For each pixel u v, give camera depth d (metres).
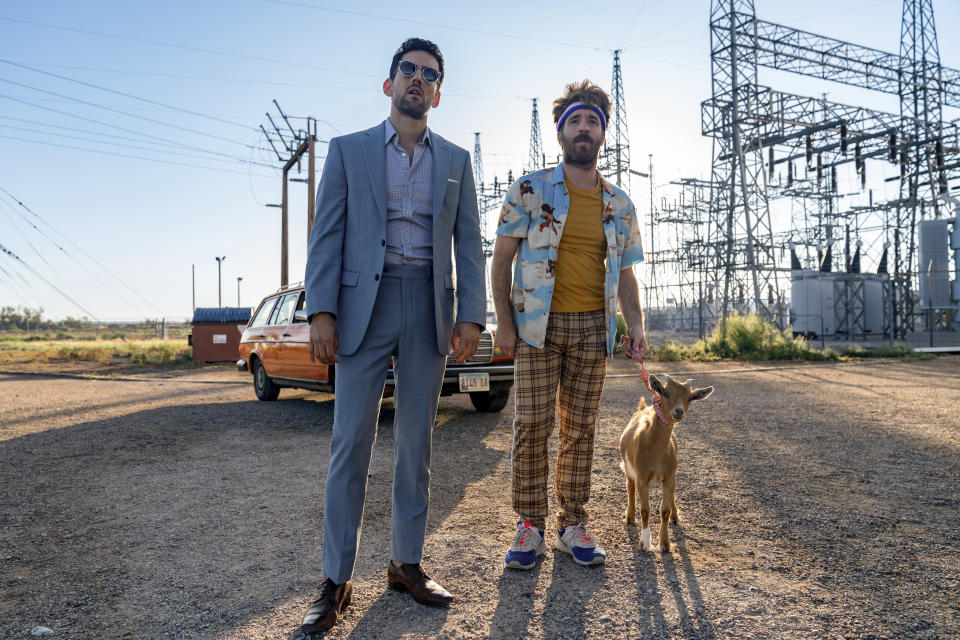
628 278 3.12
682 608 2.37
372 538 3.27
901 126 29.94
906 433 5.87
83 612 2.41
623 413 7.32
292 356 7.60
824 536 3.17
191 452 5.46
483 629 2.22
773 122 26.39
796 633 2.17
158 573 2.79
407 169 2.49
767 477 4.36
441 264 2.51
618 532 3.27
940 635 2.14
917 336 29.20
